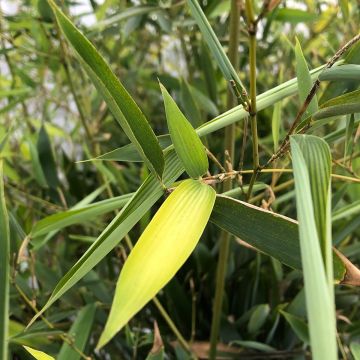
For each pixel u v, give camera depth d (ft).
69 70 1.40
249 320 1.26
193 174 0.65
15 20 1.30
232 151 1.00
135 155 0.79
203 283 1.36
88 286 1.22
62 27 0.56
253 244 0.67
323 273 0.44
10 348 1.03
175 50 1.81
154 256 0.54
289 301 1.31
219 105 1.51
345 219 1.21
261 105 0.75
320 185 0.54
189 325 1.32
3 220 0.65
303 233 0.47
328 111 0.62
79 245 1.51
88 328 1.06
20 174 1.56
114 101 0.58
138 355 1.25
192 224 0.58
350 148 0.87
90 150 1.50
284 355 1.20
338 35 1.47
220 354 1.20
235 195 0.86
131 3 1.47
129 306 0.49
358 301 1.28
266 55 1.45
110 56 1.59
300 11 1.24
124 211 0.64
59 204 1.41
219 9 1.33
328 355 0.39
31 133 1.59
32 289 1.12
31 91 1.49
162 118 1.75
